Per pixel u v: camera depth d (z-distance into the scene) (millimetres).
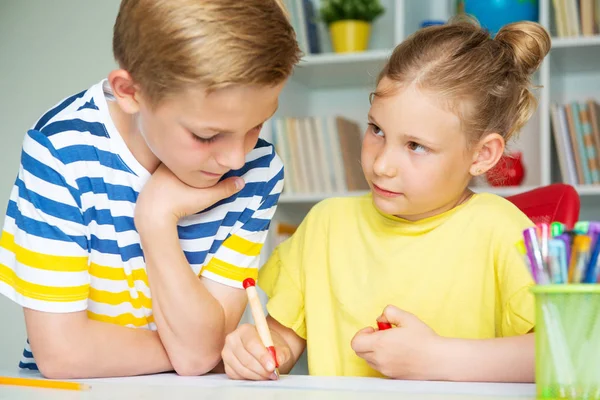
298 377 908
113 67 2674
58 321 936
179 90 806
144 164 1016
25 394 680
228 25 791
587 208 2539
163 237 975
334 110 2816
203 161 877
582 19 2312
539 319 619
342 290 1159
